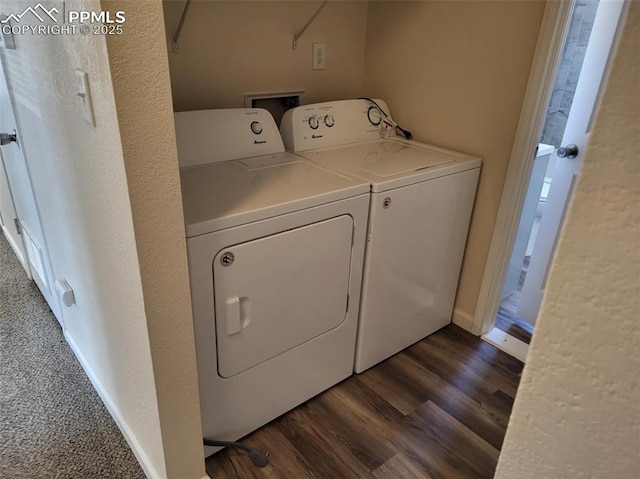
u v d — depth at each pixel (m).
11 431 1.65
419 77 2.16
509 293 2.64
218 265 1.33
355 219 1.65
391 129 2.31
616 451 0.44
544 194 3.27
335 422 1.76
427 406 1.84
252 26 1.94
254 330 1.51
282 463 1.59
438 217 1.96
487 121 1.97
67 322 2.02
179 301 1.14
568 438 0.47
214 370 1.46
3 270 2.64
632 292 0.39
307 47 2.14
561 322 0.44
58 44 1.08
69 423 1.69
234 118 1.84
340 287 1.72
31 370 1.93
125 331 1.28
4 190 2.53
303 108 2.04
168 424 1.27
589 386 0.44
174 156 0.99
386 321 1.98
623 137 0.36
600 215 0.39
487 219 2.09
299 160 1.89
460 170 1.94
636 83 0.34
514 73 1.83
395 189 1.71
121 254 1.11
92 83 0.94
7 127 1.92
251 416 1.65
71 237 1.50
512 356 2.14
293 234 1.48
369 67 2.37
